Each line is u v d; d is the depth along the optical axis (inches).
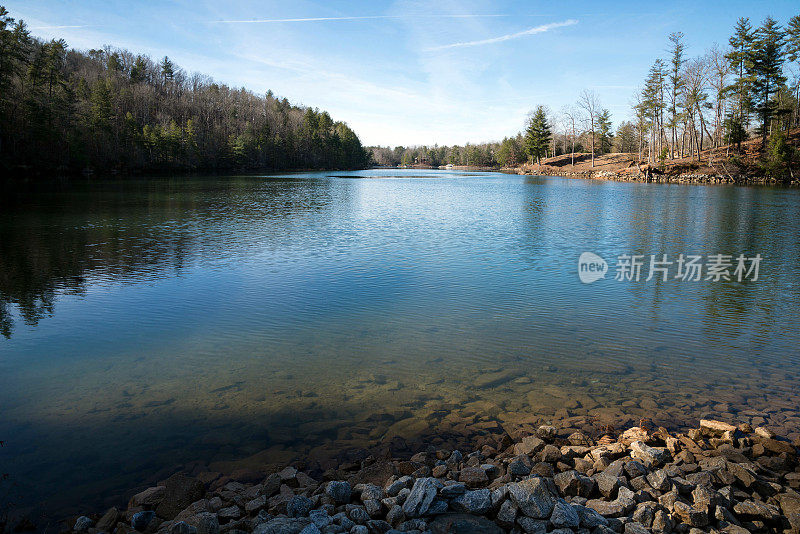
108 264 608.1
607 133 4530.0
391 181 2874.0
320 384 285.1
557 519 162.2
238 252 682.2
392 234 847.7
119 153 3181.6
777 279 539.5
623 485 187.6
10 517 171.3
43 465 204.5
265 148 4539.9
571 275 555.8
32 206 1234.6
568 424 237.6
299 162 5068.9
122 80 4183.1
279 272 566.9
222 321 399.5
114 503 181.9
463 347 343.0
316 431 233.3
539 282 524.4
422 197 1665.8
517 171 4832.7
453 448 218.7
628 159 3796.8
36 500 181.9
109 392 275.4
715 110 2901.1
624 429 232.2
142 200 1440.7
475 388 278.8
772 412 246.2
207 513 166.4
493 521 169.5
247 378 293.7
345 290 490.0
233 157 4067.4
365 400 265.0
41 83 2834.6
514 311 425.1
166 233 845.2
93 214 1095.6
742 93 2672.2
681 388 276.2
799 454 208.2
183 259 636.7
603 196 1675.7
